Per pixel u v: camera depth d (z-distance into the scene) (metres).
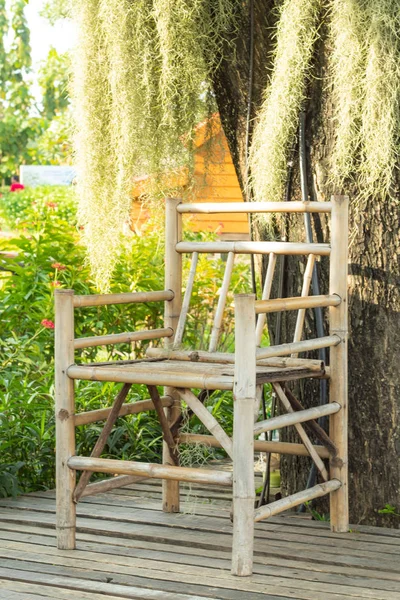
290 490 3.97
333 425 3.60
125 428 4.82
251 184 3.94
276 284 4.00
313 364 3.47
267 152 3.77
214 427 3.12
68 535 3.38
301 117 3.75
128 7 3.80
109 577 3.03
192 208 3.79
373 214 3.66
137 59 3.85
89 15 3.96
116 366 3.42
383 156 3.53
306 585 2.95
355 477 3.73
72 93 4.09
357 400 3.72
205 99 4.21
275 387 3.34
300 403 3.87
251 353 3.01
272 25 3.83
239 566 3.04
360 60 3.54
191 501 4.08
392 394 3.66
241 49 3.92
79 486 3.36
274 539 3.48
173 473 3.19
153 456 4.88
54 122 19.20
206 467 4.82
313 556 3.25
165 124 4.00
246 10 3.88
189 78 3.88
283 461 4.02
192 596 2.84
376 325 3.68
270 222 3.92
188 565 3.18
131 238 6.41
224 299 3.69
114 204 4.05
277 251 3.57
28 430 4.49
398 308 3.65
